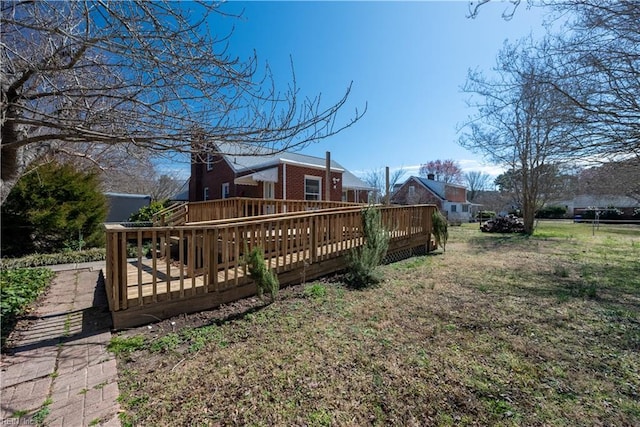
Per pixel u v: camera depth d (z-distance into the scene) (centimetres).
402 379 220
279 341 281
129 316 320
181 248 350
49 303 397
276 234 438
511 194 1752
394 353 258
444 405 192
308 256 491
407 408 190
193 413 186
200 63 245
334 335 293
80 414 183
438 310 363
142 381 220
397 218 697
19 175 315
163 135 260
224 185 1400
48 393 205
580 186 1286
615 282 500
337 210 549
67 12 242
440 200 2752
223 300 386
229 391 207
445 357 252
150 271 472
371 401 196
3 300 376
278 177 1243
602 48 388
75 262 677
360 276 481
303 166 1331
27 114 303
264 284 380
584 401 195
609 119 417
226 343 279
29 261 629
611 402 194
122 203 1304
